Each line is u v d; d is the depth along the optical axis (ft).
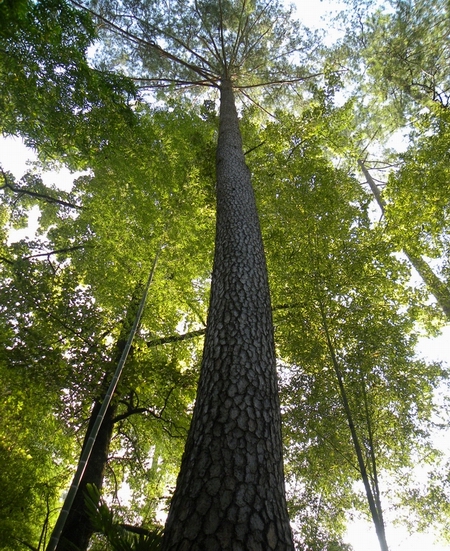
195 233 19.81
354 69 35.06
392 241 18.47
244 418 5.83
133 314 18.20
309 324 14.34
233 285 9.00
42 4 11.20
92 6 29.43
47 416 17.13
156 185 19.12
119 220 18.60
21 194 26.05
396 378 12.93
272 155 21.84
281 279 16.21
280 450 5.89
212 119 23.99
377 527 9.23
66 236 22.56
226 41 33.47
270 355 7.57
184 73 33.53
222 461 5.14
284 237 17.85
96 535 16.42
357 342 13.10
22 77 12.25
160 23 31.45
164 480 22.76
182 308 22.40
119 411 19.97
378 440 12.91
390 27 32.55
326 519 13.44
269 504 4.76
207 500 4.64
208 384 6.72
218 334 7.70
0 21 7.41
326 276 14.43
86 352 15.94
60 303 15.74
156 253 18.04
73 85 13.52
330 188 18.12
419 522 13.46
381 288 16.16
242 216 12.23
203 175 19.30
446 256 19.60
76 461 19.34
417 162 20.27
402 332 14.25
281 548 4.36
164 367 17.42
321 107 21.50
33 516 15.25
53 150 15.64
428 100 30.66
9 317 15.47
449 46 30.17
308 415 12.77
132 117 16.12
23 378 14.66
